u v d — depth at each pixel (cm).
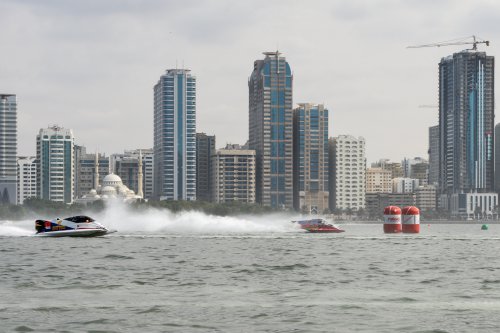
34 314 7481
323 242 19588
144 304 8125
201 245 17862
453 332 6650
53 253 14712
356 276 10881
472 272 11475
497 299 8544
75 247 16475
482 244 18950
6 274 10862
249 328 6806
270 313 7588
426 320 7219
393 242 19788
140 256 14238
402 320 7212
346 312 7656
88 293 8938
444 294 8950
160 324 6981
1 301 8281
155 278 10494
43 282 9944
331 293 9025
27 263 12569
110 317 7325
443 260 13675
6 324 6938
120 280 10225
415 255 14875
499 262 13262
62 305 8031
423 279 10512
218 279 10438
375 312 7662
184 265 12438
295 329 6762
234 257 14188
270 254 15025
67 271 11312
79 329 6731
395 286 9706
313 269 11869
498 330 6744
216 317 7350
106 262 12875
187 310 7750
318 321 7150
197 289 9344
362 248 17038
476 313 7619
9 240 18888
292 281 10238
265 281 10219
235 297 8662
